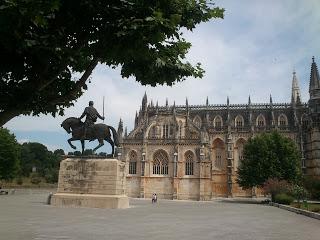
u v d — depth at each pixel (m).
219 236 25.05
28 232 24.89
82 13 13.09
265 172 106.88
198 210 59.38
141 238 22.98
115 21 12.70
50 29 13.17
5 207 48.28
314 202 86.44
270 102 153.12
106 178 51.53
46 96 15.26
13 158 108.44
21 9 10.36
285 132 141.00
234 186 137.88
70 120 53.91
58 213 40.22
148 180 121.88
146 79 15.61
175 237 23.91
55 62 13.91
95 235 23.94
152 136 128.62
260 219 41.84
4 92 13.80
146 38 12.85
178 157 120.81
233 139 142.88
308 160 137.62
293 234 27.09
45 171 180.25
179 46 14.88
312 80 146.00
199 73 15.57
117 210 48.47
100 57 14.34
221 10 14.86
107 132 53.41
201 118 154.38
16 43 12.16
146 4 12.90
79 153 53.53
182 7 14.19
